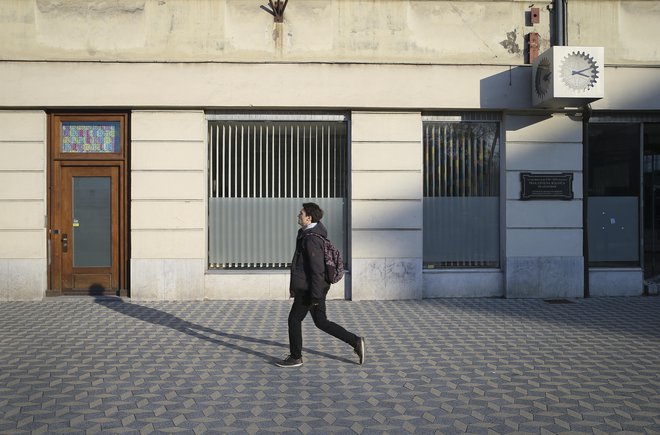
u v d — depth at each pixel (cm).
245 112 1023
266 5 999
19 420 461
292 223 1040
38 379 567
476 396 523
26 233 997
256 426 452
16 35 980
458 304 975
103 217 1026
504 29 1023
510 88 1015
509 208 1031
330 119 1028
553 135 1034
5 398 512
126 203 1023
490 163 1058
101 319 845
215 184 1035
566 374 588
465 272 1038
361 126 1012
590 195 1066
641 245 1070
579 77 926
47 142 1015
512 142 1031
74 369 600
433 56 1014
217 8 994
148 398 515
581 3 1030
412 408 493
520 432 442
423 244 1048
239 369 603
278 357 648
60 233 1022
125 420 463
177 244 999
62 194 1023
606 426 453
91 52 988
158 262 995
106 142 1023
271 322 832
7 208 995
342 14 1005
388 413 481
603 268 1062
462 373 591
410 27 1012
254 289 1010
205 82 989
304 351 675
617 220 1070
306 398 517
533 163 1034
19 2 980
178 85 988
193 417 471
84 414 475
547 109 1021
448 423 460
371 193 1012
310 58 1002
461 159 1056
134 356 649
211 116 1018
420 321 841
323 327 621
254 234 1037
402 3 1010
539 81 979
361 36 1007
